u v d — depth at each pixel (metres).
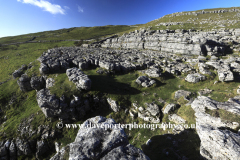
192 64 34.91
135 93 25.53
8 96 30.36
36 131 18.95
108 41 80.69
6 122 23.55
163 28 82.19
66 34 134.62
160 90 26.17
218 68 28.84
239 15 82.38
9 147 17.50
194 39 47.31
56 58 37.62
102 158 8.26
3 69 49.84
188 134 15.21
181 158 12.48
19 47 81.81
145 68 35.69
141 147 16.33
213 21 82.31
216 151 10.28
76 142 9.64
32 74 30.44
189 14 115.06
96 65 36.72
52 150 18.14
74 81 23.91
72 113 20.50
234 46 46.50
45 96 20.23
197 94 22.42
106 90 24.94
